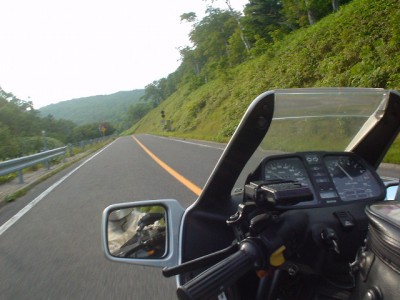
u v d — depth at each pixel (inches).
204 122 1846.7
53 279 174.4
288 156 90.7
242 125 80.4
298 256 77.0
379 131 93.7
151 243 100.0
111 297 151.1
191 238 95.0
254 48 1766.7
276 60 1362.0
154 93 6820.9
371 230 52.3
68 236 242.2
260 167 89.3
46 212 323.9
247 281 86.0
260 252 61.6
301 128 87.7
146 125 5012.3
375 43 749.9
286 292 81.0
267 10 2038.6
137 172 521.7
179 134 1843.0
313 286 78.8
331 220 81.8
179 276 91.4
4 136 1728.6
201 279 54.0
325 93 80.0
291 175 89.8
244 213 76.8
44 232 258.1
